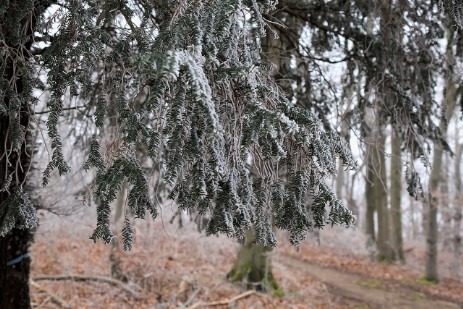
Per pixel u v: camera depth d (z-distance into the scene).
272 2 1.59
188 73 1.13
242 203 1.43
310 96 3.20
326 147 1.48
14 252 2.83
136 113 1.34
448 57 2.91
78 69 1.55
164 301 5.98
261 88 1.49
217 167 1.29
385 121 3.20
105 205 1.43
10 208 1.59
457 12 1.96
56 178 3.52
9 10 1.65
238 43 1.55
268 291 6.89
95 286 6.12
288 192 1.50
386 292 8.46
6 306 2.76
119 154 1.46
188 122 1.28
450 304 7.90
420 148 2.84
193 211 3.25
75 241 7.86
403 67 3.03
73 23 1.59
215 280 6.96
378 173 2.95
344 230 14.30
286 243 12.38
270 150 1.37
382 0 2.72
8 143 2.39
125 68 1.62
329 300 7.24
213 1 1.41
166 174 1.25
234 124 1.37
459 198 10.22
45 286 5.84
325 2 2.96
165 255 7.30
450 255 12.48
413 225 16.19
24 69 1.65
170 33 1.34
